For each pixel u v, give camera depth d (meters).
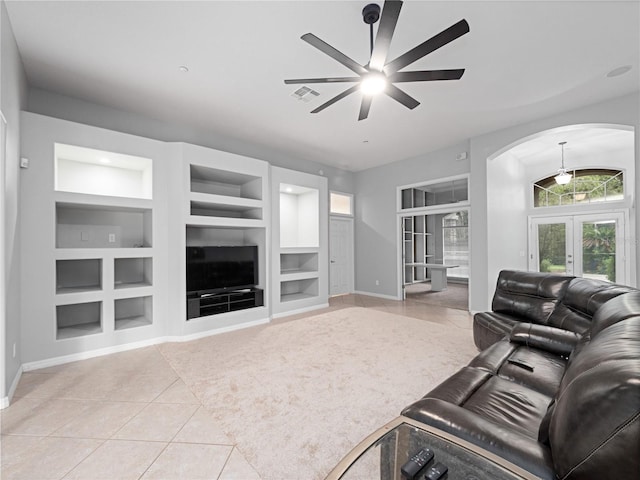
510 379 1.76
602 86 3.36
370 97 2.62
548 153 5.98
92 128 3.21
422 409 1.28
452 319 4.63
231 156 4.23
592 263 5.85
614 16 2.32
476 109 3.93
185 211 3.77
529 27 2.45
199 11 2.28
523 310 2.96
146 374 2.71
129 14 2.31
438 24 2.41
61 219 3.56
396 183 6.38
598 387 0.78
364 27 2.44
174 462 1.62
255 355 3.15
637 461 0.68
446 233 9.28
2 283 2.16
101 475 1.53
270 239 4.72
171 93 3.52
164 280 3.67
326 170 6.68
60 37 2.56
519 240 6.23
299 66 3.00
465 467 0.96
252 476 1.52
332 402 2.21
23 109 2.96
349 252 7.17
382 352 3.20
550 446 0.97
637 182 3.46
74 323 3.62
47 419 2.02
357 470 0.99
